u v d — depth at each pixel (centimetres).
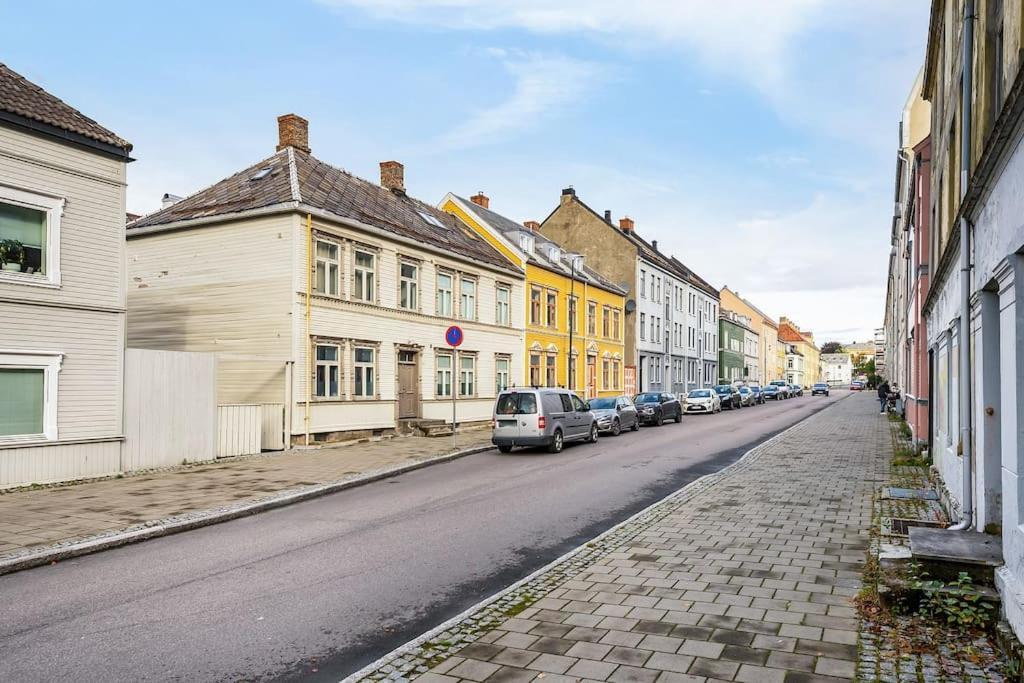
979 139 707
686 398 4116
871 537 855
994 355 666
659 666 483
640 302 4778
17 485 1257
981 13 689
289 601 660
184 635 573
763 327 9744
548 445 1958
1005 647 479
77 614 629
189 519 1013
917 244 1838
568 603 623
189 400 1614
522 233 3359
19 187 1273
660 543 841
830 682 452
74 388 1361
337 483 1342
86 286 1387
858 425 2861
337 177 2433
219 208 2055
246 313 1980
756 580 683
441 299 2584
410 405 2402
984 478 671
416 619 610
